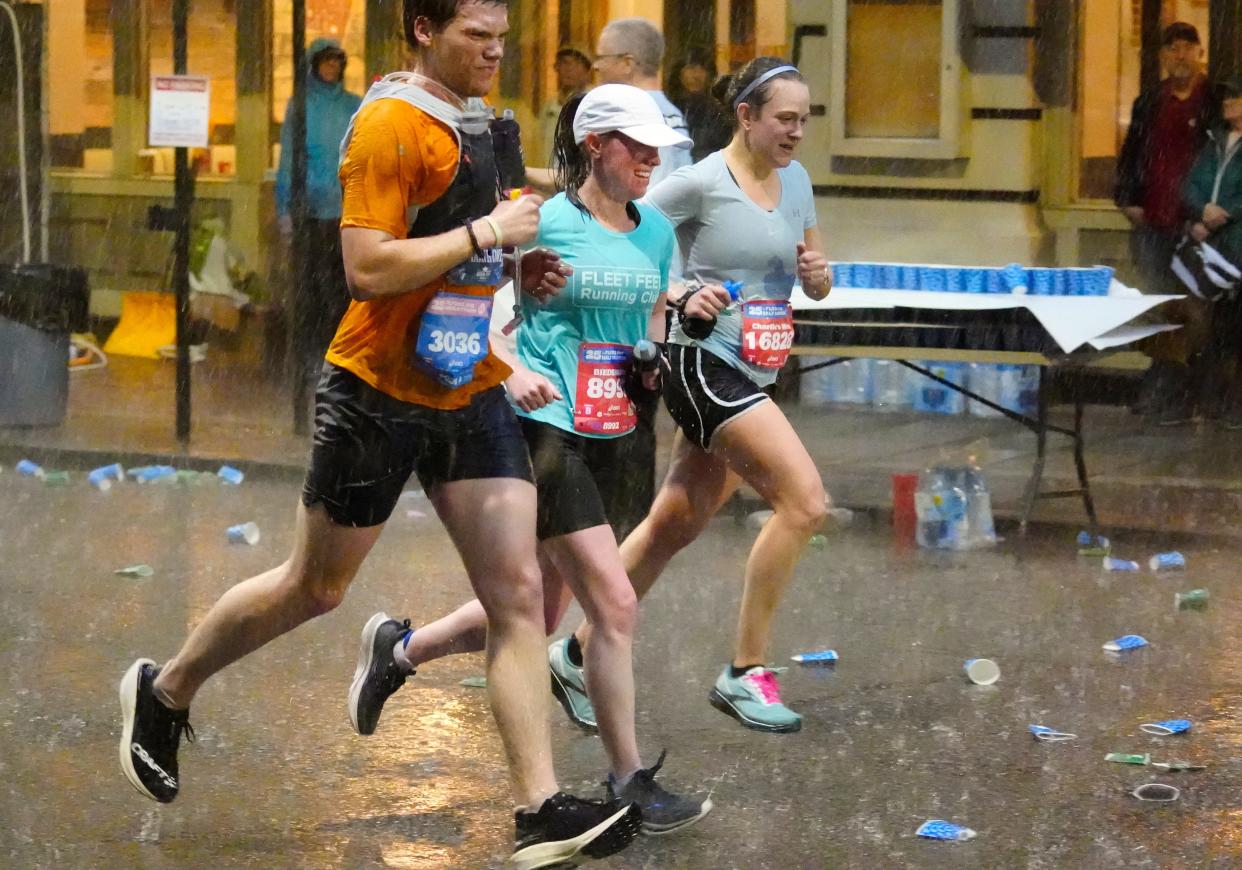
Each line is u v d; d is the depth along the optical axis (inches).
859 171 589.6
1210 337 552.4
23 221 578.6
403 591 335.0
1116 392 585.3
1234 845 199.8
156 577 342.0
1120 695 265.6
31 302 514.0
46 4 721.6
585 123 212.1
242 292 700.7
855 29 581.9
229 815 207.5
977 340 386.9
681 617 316.8
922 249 588.1
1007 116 578.6
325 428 183.3
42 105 631.2
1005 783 222.5
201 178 711.1
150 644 289.6
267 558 362.0
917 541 390.6
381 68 684.1
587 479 206.5
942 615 320.2
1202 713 255.9
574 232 212.1
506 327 208.4
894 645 297.1
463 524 185.5
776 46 599.8
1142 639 296.8
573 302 211.0
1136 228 561.3
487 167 181.9
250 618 192.2
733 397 238.5
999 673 276.4
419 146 176.6
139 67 719.7
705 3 614.9
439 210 179.6
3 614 309.1
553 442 208.2
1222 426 551.2
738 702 246.2
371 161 175.3
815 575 355.6
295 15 519.2
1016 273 389.4
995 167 581.6
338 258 538.0
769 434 236.8
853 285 397.1
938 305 382.0
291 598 190.9
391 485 184.9
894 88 583.2
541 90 657.0
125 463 476.1
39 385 517.7
